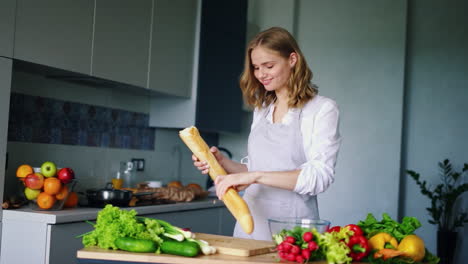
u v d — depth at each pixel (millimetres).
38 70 2713
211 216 3648
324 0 4832
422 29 4906
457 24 4828
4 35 2281
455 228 4719
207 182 4684
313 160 1867
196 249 1471
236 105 4387
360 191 4617
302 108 2021
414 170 4859
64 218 2340
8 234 2373
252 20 4852
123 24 3066
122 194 2846
